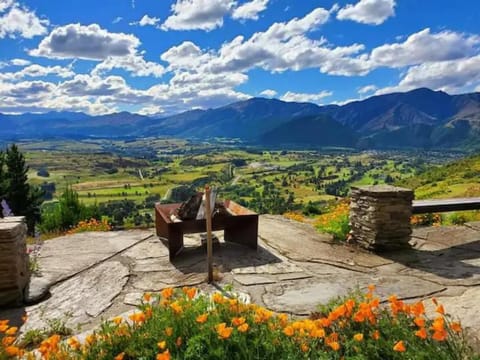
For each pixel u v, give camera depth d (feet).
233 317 8.71
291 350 7.85
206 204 15.88
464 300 12.18
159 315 8.98
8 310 13.69
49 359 7.70
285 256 19.04
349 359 7.67
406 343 8.20
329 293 13.94
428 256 18.61
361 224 20.53
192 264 17.93
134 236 24.14
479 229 23.30
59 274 16.85
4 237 13.91
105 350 8.14
